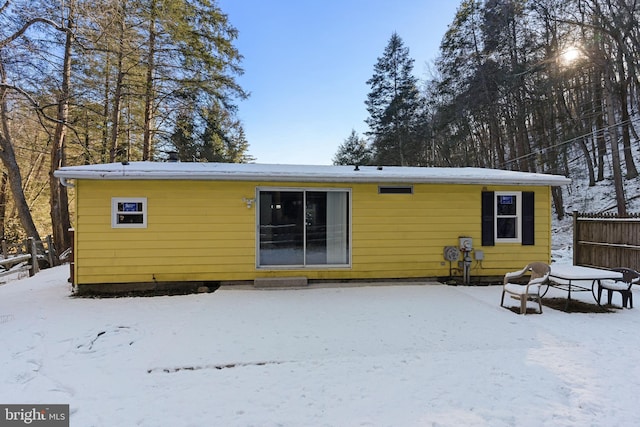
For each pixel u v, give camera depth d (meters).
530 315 5.03
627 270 5.38
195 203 6.56
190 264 6.55
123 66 13.48
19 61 9.85
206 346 3.88
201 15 14.16
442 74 22.08
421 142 23.86
